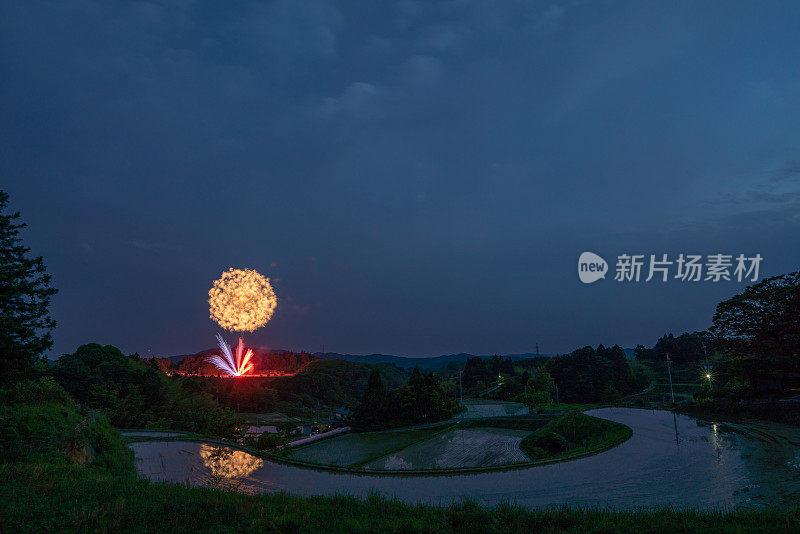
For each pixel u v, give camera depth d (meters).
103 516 11.79
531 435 51.31
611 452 32.72
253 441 46.53
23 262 24.64
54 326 25.31
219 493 16.31
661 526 11.73
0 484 15.24
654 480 23.67
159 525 11.53
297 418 165.62
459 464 39.19
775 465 25.08
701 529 11.34
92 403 72.81
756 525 12.03
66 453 23.03
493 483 24.91
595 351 146.62
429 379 79.75
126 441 40.12
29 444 23.02
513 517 13.36
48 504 12.99
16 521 11.27
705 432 39.53
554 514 13.39
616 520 12.90
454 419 74.44
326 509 14.29
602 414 57.84
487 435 57.28
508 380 120.69
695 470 25.42
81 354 87.31
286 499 15.89
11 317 23.78
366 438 63.03
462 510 14.53
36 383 33.75
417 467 37.84
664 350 157.88
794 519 12.12
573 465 29.11
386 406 75.38
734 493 19.86
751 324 50.41
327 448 53.78
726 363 56.25
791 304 47.16
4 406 27.25
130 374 90.50
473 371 165.75
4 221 24.16
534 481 24.98
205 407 105.69
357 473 29.31
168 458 33.16
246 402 177.38
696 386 110.56
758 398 50.56
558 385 131.25
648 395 110.00
